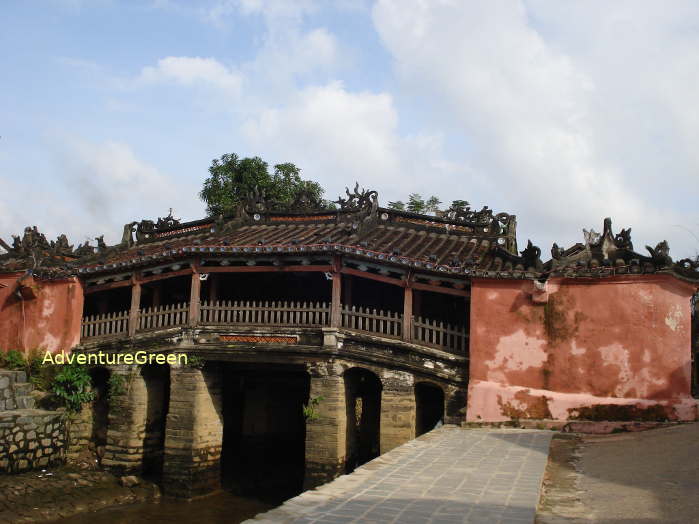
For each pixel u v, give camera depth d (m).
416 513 8.54
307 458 19.84
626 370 17.55
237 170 37.78
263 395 27.92
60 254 27.86
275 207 27.50
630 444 14.27
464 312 23.34
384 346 19.98
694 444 12.59
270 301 26.61
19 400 23.02
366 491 9.88
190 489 21.09
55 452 22.88
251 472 25.28
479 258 20.95
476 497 9.52
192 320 21.67
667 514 8.26
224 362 23.12
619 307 17.86
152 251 26.34
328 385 20.06
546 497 9.85
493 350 18.81
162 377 24.28
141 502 21.09
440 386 19.45
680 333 17.34
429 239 23.83
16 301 25.83
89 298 28.11
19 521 18.12
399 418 19.44
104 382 25.28
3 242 27.58
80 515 19.50
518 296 18.88
